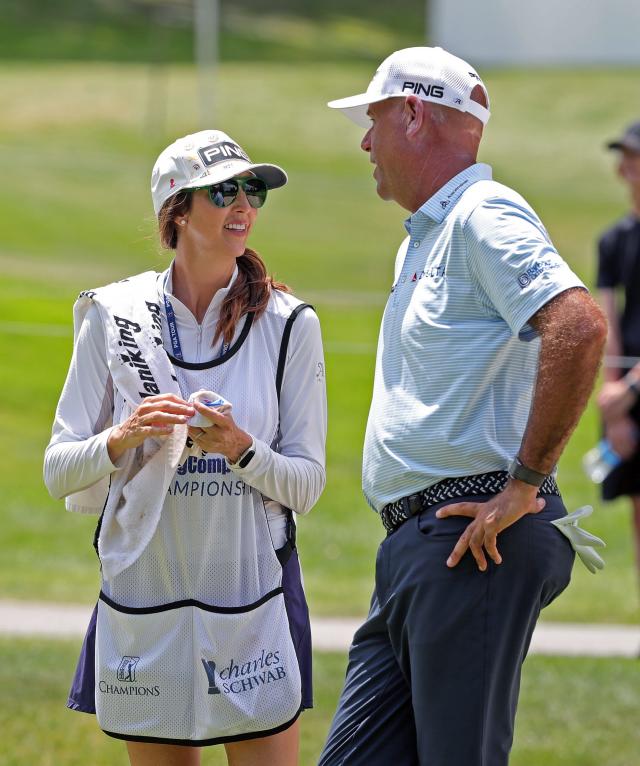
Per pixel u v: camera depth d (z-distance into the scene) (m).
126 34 173.50
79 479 12.34
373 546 32.62
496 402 12.10
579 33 132.25
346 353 52.72
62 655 21.98
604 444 24.98
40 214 83.38
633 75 138.75
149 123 126.19
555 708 19.66
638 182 24.86
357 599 27.70
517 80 138.00
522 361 12.10
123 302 12.54
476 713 12.12
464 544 11.91
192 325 12.61
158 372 12.31
